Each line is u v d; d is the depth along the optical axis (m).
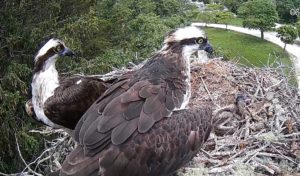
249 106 1.28
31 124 2.09
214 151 1.14
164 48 1.04
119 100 0.92
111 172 0.88
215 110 1.24
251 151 1.13
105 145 0.89
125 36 3.03
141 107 0.92
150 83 0.96
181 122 0.93
